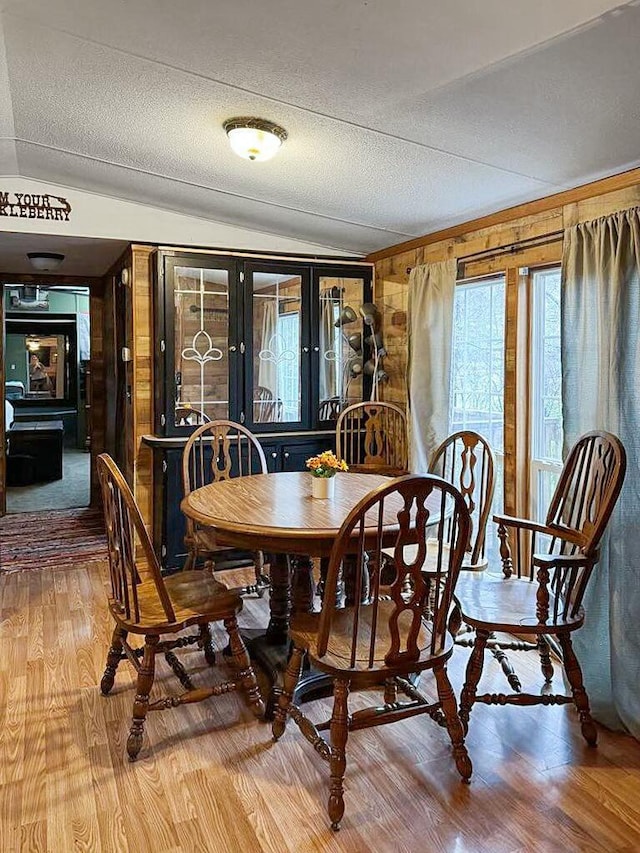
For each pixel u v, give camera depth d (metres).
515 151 2.69
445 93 2.32
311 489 2.89
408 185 3.29
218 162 3.36
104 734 2.34
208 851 1.77
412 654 1.97
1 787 2.04
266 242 4.55
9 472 7.72
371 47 2.10
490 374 3.69
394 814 1.92
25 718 2.45
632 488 2.39
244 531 2.21
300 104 2.57
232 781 2.08
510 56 2.01
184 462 3.43
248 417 4.36
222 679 2.76
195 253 4.15
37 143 3.38
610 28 1.79
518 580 2.67
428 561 2.89
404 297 4.40
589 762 2.19
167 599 2.21
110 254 4.73
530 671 2.81
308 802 1.98
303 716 2.15
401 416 4.35
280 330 4.45
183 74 2.47
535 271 3.31
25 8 2.15
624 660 2.35
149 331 4.28
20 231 4.00
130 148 3.30
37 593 3.84
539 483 3.36
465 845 1.79
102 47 2.35
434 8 1.82
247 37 2.15
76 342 10.85
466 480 3.80
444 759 2.20
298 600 2.77
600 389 2.55
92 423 6.12
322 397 4.62
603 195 2.81
